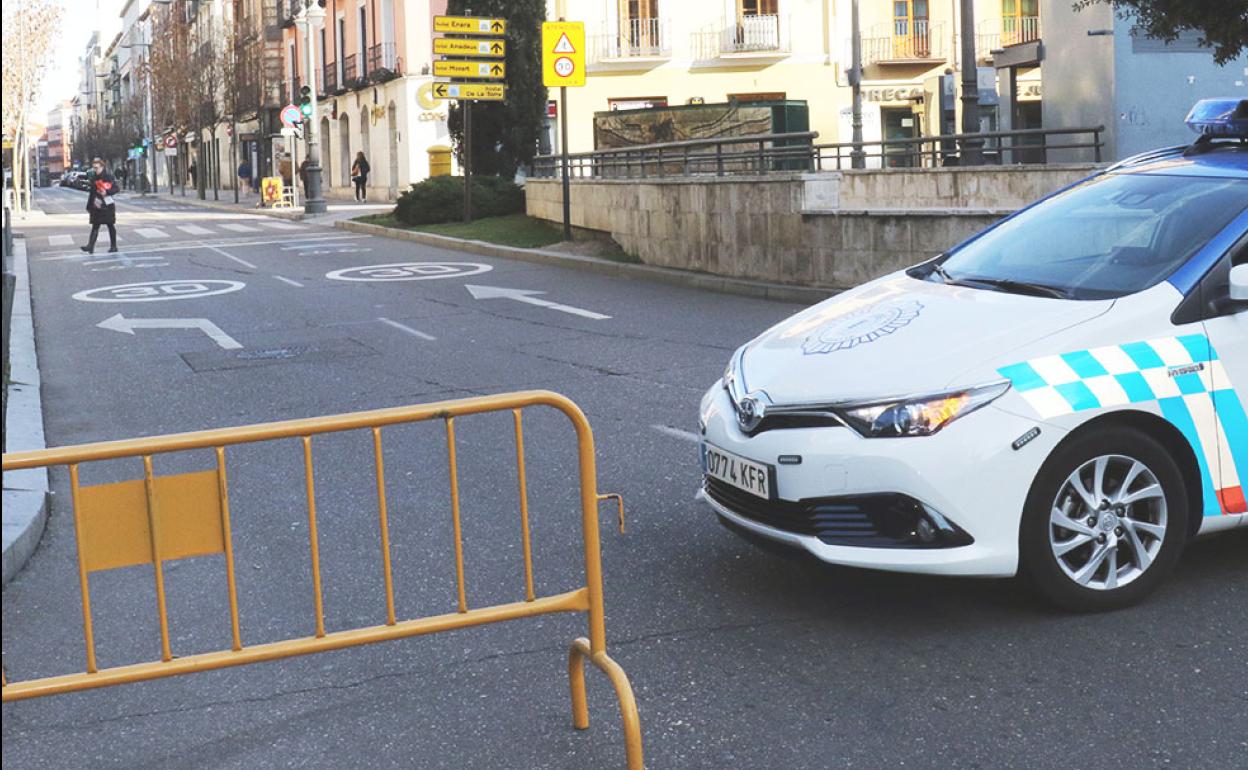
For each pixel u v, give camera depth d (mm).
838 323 5129
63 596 5355
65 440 8594
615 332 12555
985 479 4379
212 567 5680
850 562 4445
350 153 53719
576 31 21281
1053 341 4562
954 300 5016
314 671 4469
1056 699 4008
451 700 4191
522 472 3830
